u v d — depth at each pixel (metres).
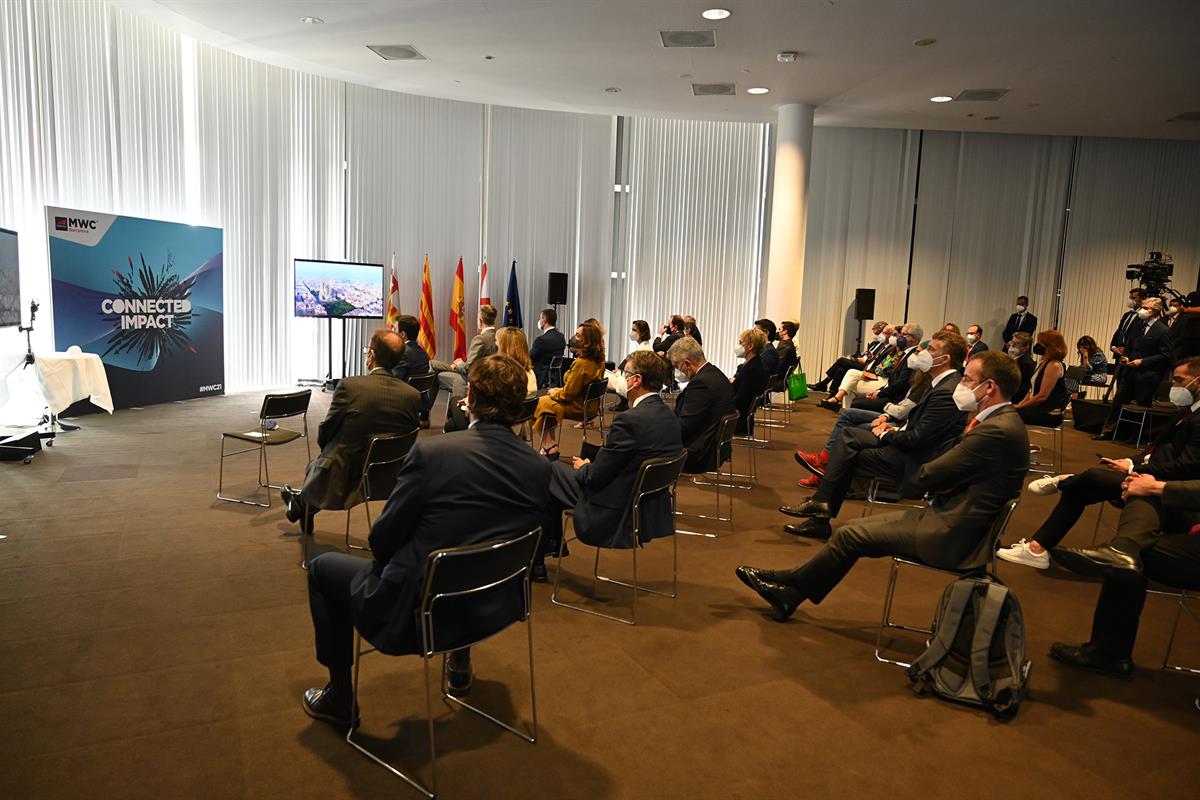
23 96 6.95
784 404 10.19
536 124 11.40
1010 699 2.72
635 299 12.02
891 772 2.41
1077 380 9.12
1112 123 10.58
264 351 9.77
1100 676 3.09
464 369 7.89
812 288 12.28
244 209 9.33
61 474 5.41
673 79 8.80
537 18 6.90
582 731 2.57
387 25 7.24
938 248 12.41
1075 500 4.16
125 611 3.30
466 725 2.57
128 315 7.79
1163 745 2.61
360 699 2.70
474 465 2.21
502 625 2.33
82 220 7.25
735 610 3.61
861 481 4.96
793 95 9.37
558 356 9.09
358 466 3.82
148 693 2.67
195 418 7.60
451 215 11.13
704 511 5.25
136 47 7.98
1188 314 8.64
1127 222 12.50
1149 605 3.85
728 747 2.51
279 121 9.59
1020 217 12.44
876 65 7.96
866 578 4.07
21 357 6.44
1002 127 10.99
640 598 3.72
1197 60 7.56
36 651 2.92
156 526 4.39
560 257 11.76
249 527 4.43
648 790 2.28
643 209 11.85
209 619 3.25
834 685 2.95
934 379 4.39
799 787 2.32
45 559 3.85
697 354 4.90
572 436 7.64
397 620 2.17
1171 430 3.74
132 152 8.05
